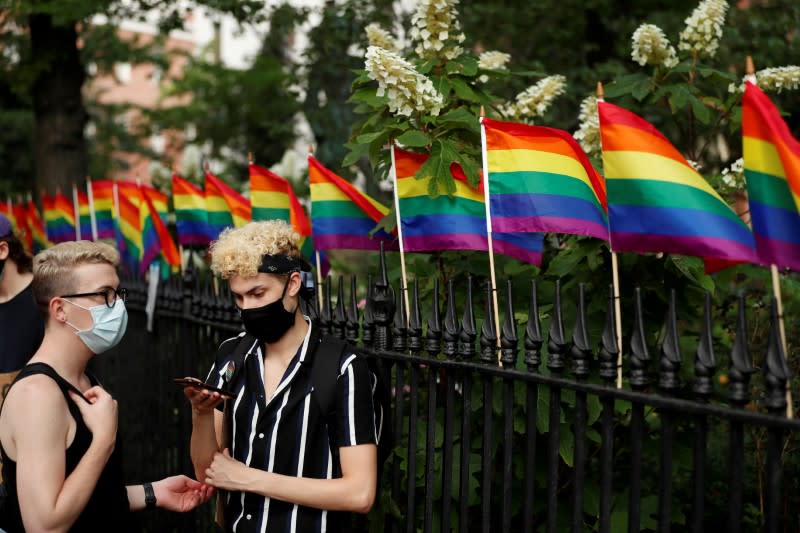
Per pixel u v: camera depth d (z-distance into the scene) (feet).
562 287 11.50
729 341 13.20
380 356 9.98
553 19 27.73
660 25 26.43
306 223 13.78
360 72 11.32
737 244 7.52
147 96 100.07
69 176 35.32
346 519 8.54
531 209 9.37
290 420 8.14
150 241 17.26
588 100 12.35
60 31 34.58
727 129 14.02
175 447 16.02
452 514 10.77
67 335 8.25
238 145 54.19
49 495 7.57
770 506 6.40
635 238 7.82
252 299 8.00
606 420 7.68
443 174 10.18
